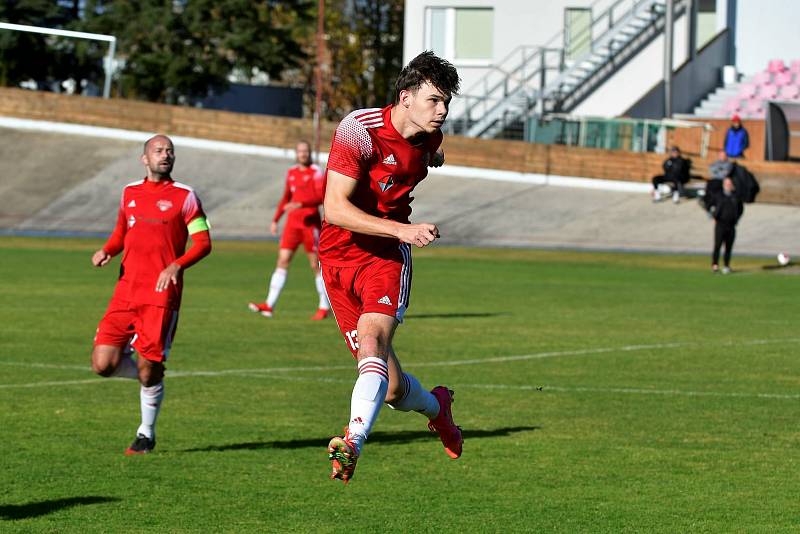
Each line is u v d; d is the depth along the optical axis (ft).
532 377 103.71
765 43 411.95
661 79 405.59
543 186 355.97
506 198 339.57
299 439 77.25
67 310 149.07
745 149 338.54
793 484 65.98
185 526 56.90
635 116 389.39
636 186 350.43
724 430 81.00
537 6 415.44
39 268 210.18
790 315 155.84
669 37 373.40
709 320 149.38
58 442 75.20
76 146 377.50
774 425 82.89
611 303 169.37
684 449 74.84
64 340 122.42
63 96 395.96
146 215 72.33
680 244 287.07
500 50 418.92
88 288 177.27
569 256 259.39
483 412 87.15
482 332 135.03
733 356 117.80
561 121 375.86
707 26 431.02
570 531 56.39
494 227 308.81
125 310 71.77
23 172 351.67
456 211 324.80
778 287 196.65
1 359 109.81
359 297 55.93
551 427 81.71
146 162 73.31
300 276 208.33
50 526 56.59
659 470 69.15
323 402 90.74
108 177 351.87
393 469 69.21
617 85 409.28
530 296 178.60
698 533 56.24
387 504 61.26
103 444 74.84
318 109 382.22
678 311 159.63
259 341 125.29
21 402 88.99
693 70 399.65
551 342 126.93
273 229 147.13
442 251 268.21
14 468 68.23
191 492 63.31
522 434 79.15
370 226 50.88
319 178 145.28
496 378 102.99
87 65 481.46
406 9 424.05
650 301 172.55
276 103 561.43
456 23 422.00
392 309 53.88
